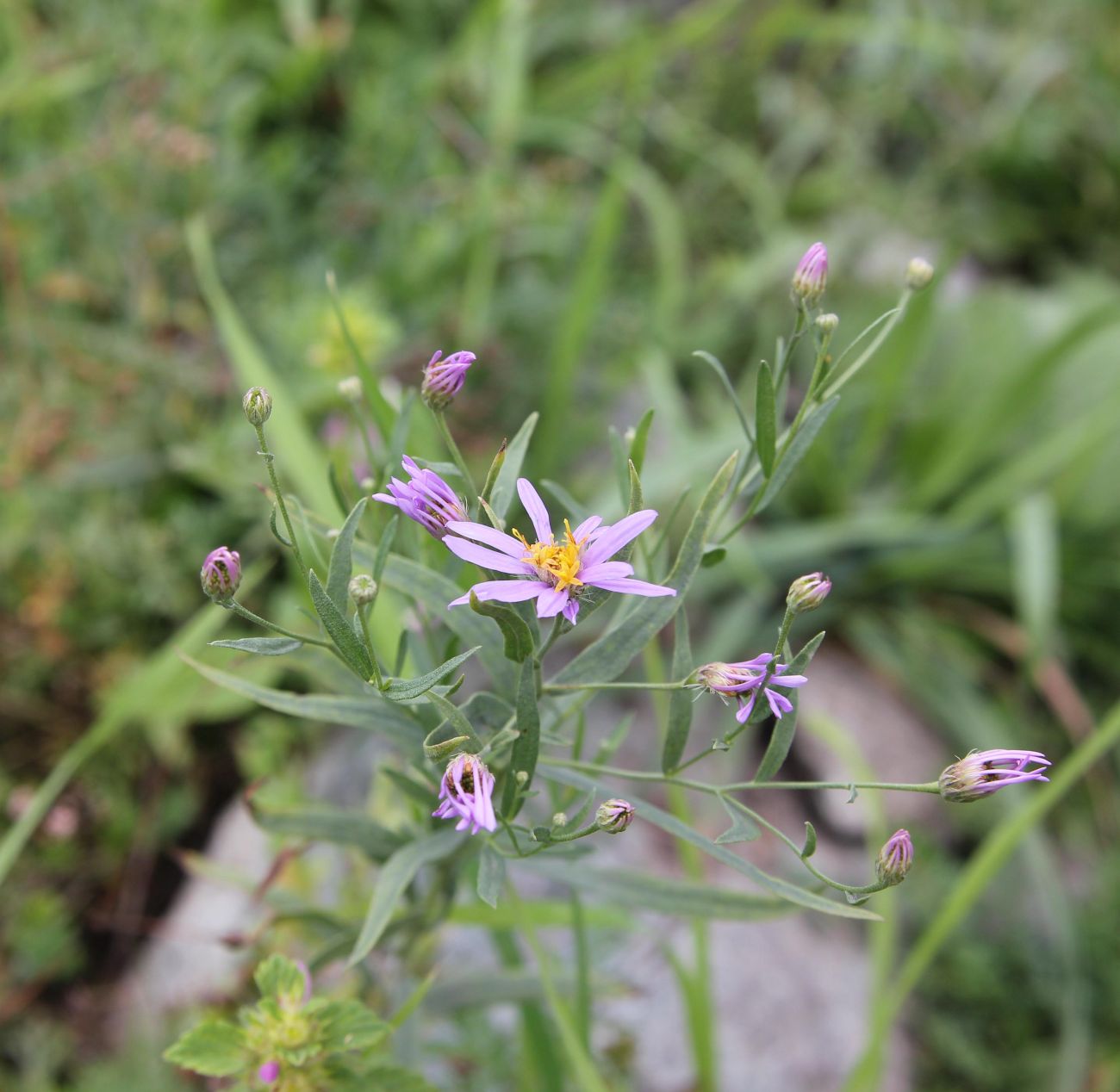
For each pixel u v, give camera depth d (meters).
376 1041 0.24
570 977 0.28
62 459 0.43
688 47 0.68
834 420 0.54
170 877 0.41
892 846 0.17
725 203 0.65
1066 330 0.48
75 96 0.53
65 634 0.41
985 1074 0.39
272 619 0.42
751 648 0.49
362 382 0.25
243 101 0.54
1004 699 0.51
